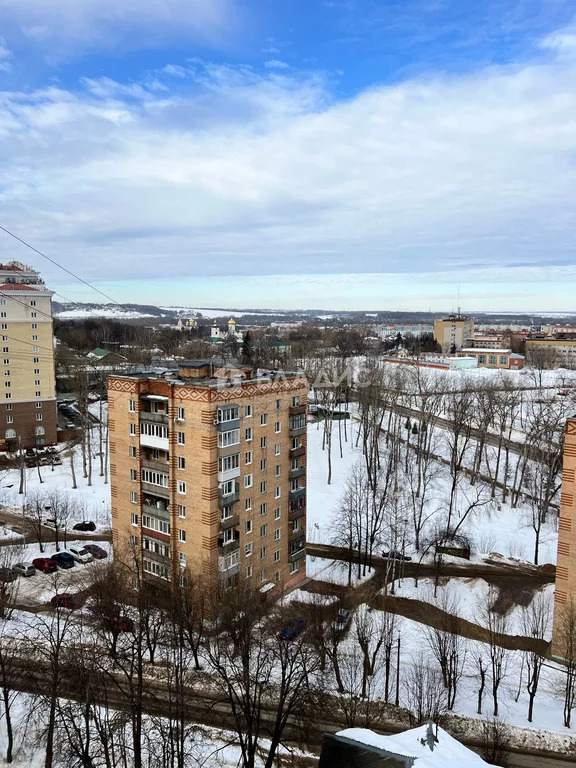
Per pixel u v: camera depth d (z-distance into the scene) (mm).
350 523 71188
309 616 54094
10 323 110938
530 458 99125
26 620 55688
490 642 49594
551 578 68875
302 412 63594
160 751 40000
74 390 141375
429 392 129875
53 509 79250
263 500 59406
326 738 30203
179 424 54125
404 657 53094
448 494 92188
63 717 37406
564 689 48094
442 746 30328
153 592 57062
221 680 47562
